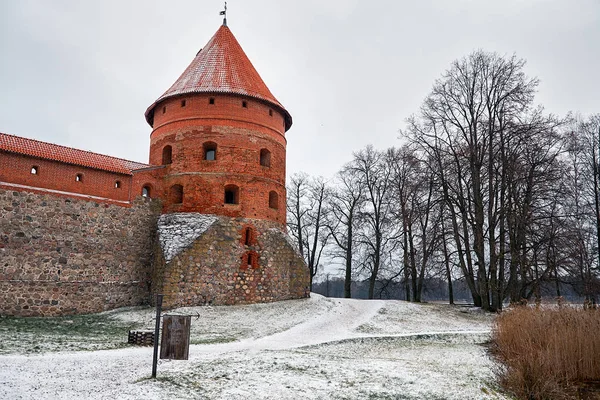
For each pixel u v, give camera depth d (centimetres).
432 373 1241
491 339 1856
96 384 1038
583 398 1126
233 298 2616
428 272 3547
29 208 2266
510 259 2922
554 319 1469
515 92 2812
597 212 3056
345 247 4259
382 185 4106
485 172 3066
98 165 2534
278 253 2838
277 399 982
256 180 2859
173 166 2841
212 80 2944
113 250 2531
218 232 2655
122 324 2102
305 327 2119
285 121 3300
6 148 2216
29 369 1139
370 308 2825
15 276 2189
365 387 1088
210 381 1096
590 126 3275
